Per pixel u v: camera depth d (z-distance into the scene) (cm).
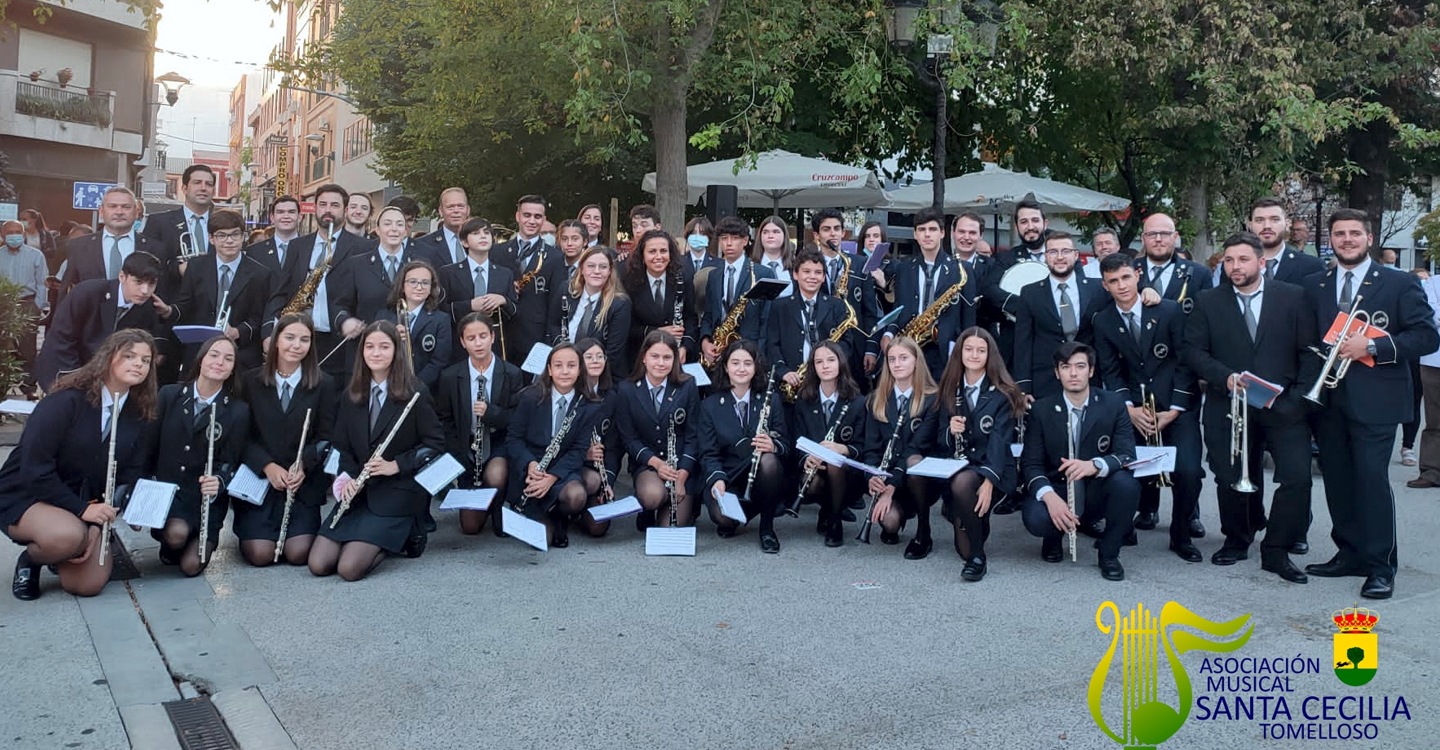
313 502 584
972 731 365
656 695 394
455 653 437
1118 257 633
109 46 2778
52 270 1353
